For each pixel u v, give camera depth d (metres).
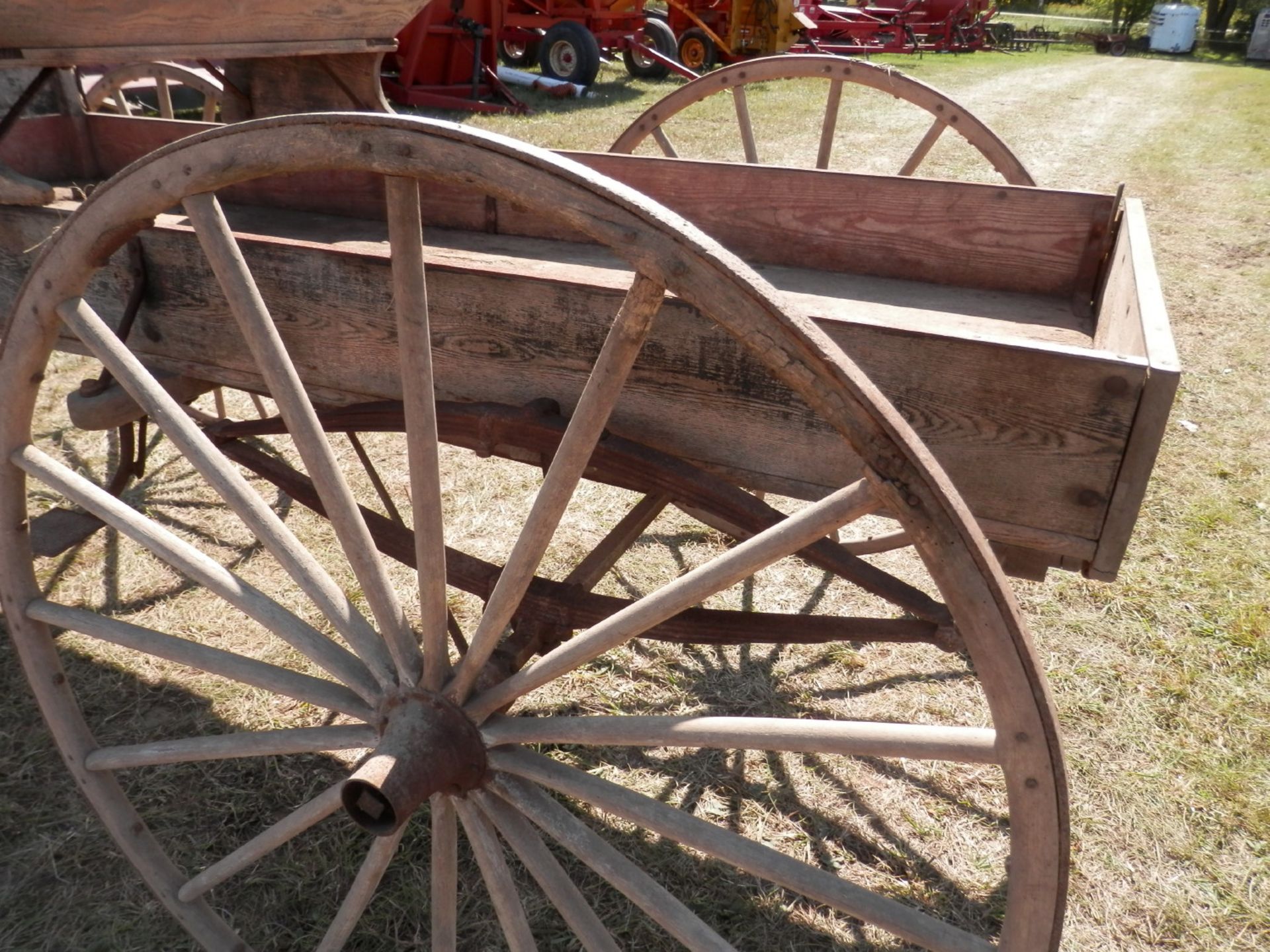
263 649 2.64
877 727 1.13
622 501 3.40
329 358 1.76
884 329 1.32
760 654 2.70
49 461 1.55
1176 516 3.30
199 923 1.76
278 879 2.00
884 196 2.37
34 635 1.68
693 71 12.97
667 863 2.08
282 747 1.48
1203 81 18.84
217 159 1.18
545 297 1.52
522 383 1.61
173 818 2.13
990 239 2.31
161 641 1.56
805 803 2.23
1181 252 6.21
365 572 1.36
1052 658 2.65
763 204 2.49
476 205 2.57
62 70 2.90
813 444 1.44
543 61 10.98
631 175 2.60
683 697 2.52
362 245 2.33
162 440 3.68
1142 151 9.89
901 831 2.16
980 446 1.33
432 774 1.29
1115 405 1.23
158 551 1.49
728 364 1.44
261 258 1.74
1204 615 2.82
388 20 2.37
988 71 17.73
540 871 1.42
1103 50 27.53
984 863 2.08
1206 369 4.44
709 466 1.54
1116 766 2.30
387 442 3.74
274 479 1.87
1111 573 1.34
